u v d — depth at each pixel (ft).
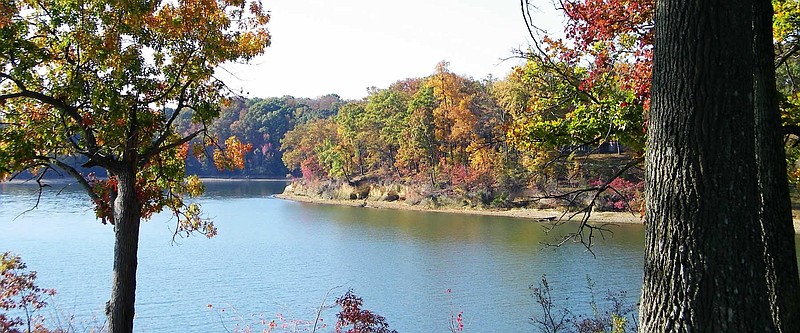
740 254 12.23
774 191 15.90
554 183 152.35
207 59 36.11
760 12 15.53
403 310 63.87
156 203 40.14
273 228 139.13
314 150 280.92
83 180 34.60
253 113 440.04
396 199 211.82
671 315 12.63
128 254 33.19
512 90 118.21
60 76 33.50
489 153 179.52
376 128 234.79
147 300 68.08
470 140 187.11
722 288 12.14
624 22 29.86
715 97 12.44
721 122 12.41
